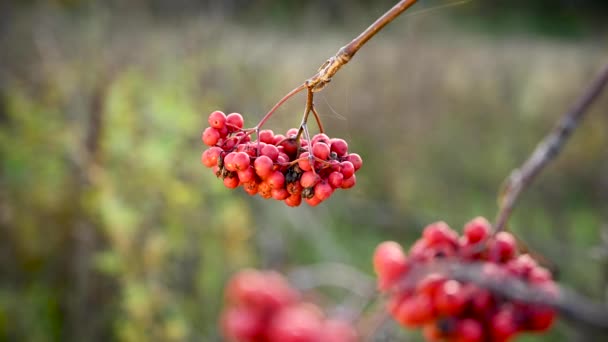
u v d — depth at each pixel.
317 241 1.66
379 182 2.04
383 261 0.74
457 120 2.17
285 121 1.67
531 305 0.70
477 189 2.11
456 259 0.71
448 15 2.40
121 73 1.40
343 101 1.96
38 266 1.33
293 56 1.92
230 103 1.62
